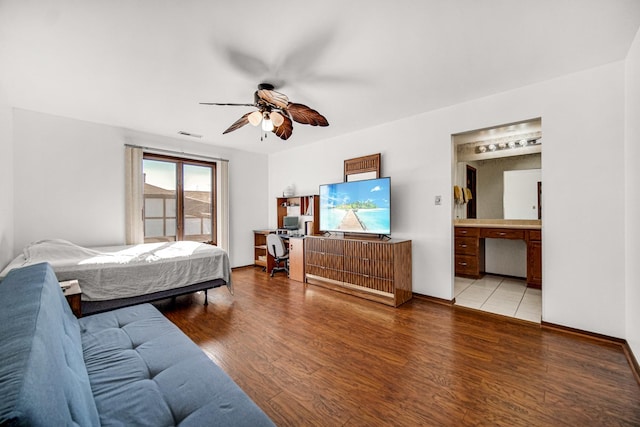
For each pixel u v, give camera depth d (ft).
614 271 7.56
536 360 6.79
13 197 10.38
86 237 12.03
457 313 9.95
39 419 1.88
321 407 5.20
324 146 15.39
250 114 8.13
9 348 2.43
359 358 6.92
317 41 6.40
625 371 6.31
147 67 7.51
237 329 8.63
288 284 14.03
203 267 10.89
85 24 5.73
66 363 3.17
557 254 8.40
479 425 4.76
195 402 3.54
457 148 16.14
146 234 14.33
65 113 11.05
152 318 6.23
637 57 6.38
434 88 9.00
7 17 5.44
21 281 4.48
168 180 15.11
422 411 5.10
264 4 5.21
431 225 11.22
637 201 6.63
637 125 6.55
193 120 11.94
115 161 12.81
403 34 6.18
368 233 12.30
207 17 5.56
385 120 12.21
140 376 4.09
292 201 17.48
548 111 8.50
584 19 5.74
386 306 10.71
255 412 3.39
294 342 7.77
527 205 14.69
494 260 15.52
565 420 4.87
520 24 5.89
